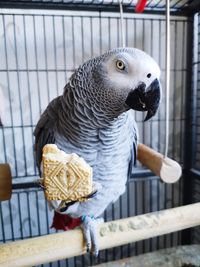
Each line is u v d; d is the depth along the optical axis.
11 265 0.56
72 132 0.76
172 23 1.37
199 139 1.40
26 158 1.38
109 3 1.21
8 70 1.29
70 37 1.32
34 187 1.35
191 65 1.32
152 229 0.66
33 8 1.19
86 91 0.71
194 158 1.39
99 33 1.34
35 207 1.43
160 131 1.47
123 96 0.67
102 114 0.72
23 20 1.27
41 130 0.86
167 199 1.55
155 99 0.66
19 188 1.33
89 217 0.87
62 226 1.01
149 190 1.53
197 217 0.68
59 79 1.34
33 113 1.35
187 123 1.38
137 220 0.66
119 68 0.67
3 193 0.86
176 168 0.82
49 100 1.35
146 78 0.66
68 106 0.75
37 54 1.31
